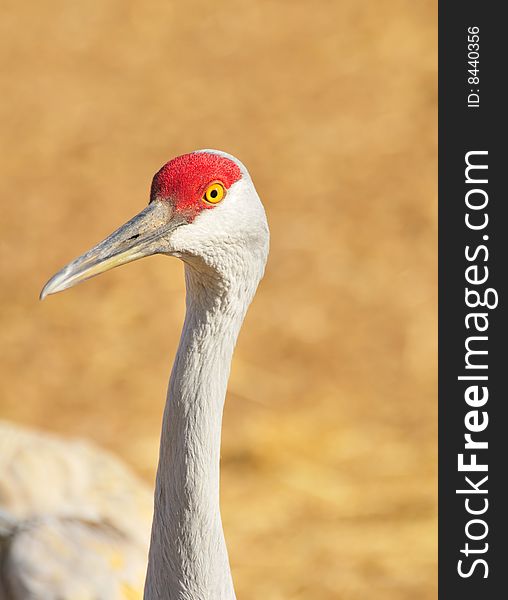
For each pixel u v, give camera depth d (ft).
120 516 24.47
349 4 69.15
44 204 50.60
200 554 16.48
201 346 16.47
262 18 69.00
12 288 44.91
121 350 41.57
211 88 61.31
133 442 36.76
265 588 30.60
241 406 38.37
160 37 67.41
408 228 48.34
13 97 60.44
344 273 45.60
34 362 40.86
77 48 66.28
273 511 33.42
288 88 60.85
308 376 40.06
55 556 22.90
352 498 33.91
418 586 30.63
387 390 39.27
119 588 22.84
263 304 43.78
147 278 45.34
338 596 30.40
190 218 15.99
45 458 25.32
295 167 53.26
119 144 55.93
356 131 56.13
